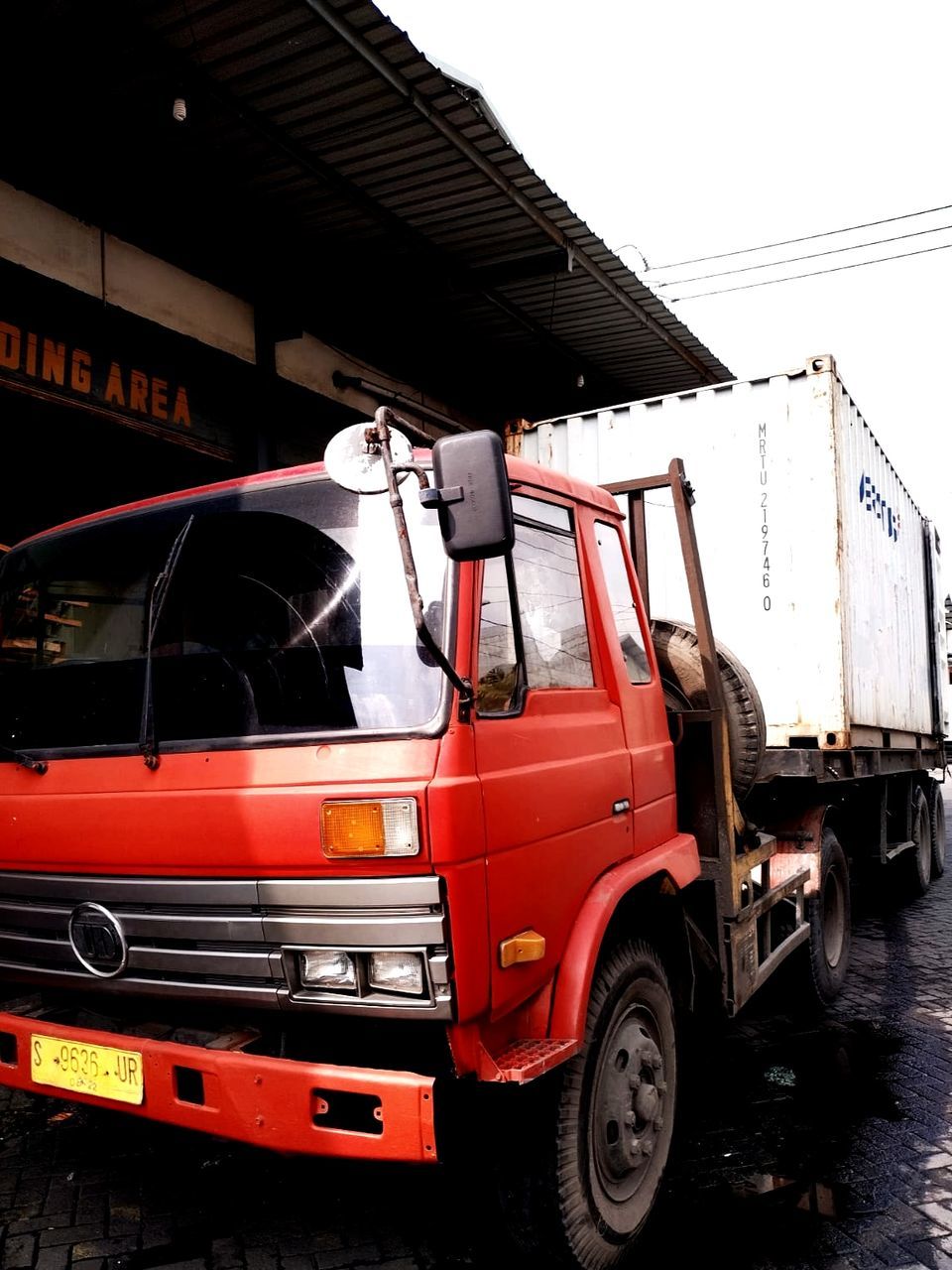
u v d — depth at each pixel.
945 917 7.74
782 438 5.50
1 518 6.03
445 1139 2.84
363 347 9.08
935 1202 3.13
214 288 7.47
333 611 2.47
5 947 2.70
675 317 8.88
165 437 7.00
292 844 2.22
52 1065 2.56
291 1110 2.18
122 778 2.54
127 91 5.52
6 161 5.82
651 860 3.05
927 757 9.33
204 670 2.54
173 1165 3.32
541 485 2.93
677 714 3.60
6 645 2.97
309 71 5.34
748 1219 3.01
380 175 6.47
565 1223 2.49
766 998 5.34
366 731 2.27
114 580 2.83
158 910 2.42
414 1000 2.13
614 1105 2.72
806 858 5.00
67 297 6.21
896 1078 4.20
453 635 2.34
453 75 5.52
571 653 2.93
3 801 2.72
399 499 2.12
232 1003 2.32
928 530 9.90
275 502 2.67
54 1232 2.89
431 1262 2.74
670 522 5.82
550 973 2.52
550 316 8.77
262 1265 2.73
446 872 2.13
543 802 2.51
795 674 5.42
